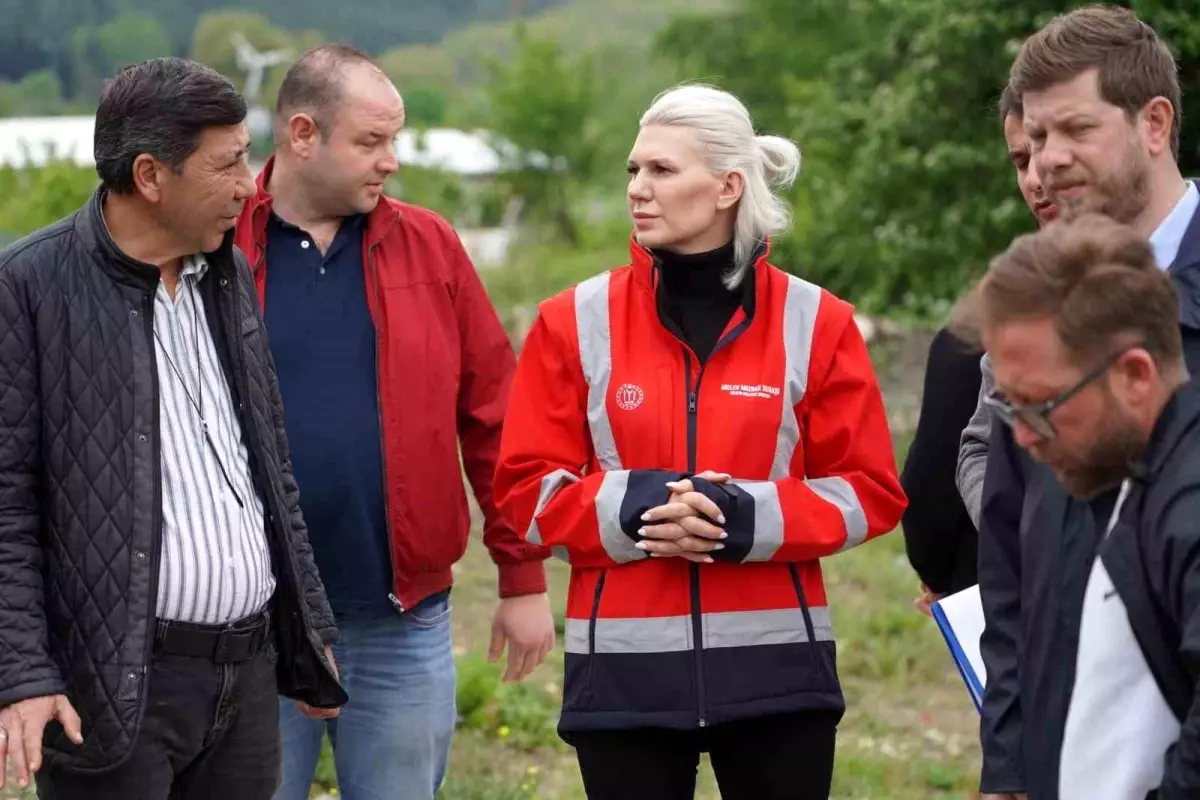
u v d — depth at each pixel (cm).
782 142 370
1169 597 243
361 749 428
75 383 329
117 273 334
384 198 426
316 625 368
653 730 356
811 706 355
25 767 315
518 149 3556
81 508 328
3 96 11494
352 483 410
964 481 356
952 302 1362
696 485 346
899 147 1341
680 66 3244
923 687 751
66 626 329
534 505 365
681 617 352
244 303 360
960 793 615
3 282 327
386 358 415
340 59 411
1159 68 308
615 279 372
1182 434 245
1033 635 270
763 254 366
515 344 1844
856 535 356
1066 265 241
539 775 623
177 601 337
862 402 364
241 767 360
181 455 341
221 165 334
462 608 860
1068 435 244
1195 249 301
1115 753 250
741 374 361
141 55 13388
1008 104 356
